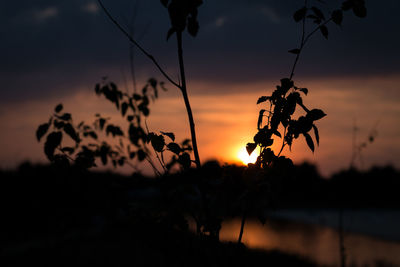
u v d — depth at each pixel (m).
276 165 1.82
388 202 32.56
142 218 2.16
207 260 1.87
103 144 2.99
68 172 2.37
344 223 27.81
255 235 16.80
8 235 8.39
